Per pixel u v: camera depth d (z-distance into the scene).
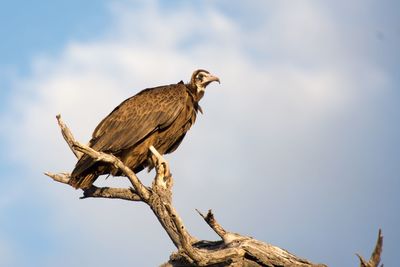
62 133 16.91
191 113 19.17
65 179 16.95
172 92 18.84
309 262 13.85
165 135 18.59
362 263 12.17
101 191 16.59
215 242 14.92
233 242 14.18
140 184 15.30
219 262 13.57
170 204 14.25
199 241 15.12
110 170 16.72
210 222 14.47
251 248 13.80
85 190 16.72
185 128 19.23
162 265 14.80
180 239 13.12
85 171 16.33
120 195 16.45
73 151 16.98
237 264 13.73
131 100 18.61
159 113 18.25
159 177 15.65
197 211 14.47
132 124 18.02
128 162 18.00
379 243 11.95
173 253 14.55
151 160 18.34
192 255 13.26
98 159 14.74
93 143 18.00
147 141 18.14
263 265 13.95
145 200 15.45
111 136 17.91
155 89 19.08
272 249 13.92
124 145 17.80
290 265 13.77
